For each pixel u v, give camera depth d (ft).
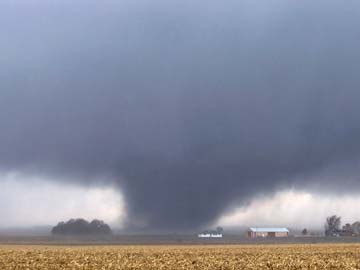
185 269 172.96
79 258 205.77
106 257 215.10
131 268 174.09
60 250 282.56
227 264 189.37
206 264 188.85
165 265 183.62
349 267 183.01
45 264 181.06
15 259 195.52
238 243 553.23
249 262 197.36
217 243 561.43
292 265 186.70
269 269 176.45
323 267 182.50
